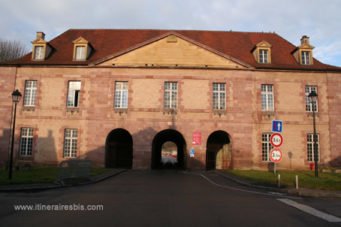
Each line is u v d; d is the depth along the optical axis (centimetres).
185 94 2870
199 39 3347
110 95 2870
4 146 2838
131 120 2841
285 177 2083
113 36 3394
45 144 2838
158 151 3634
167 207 1020
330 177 2105
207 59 2914
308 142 2866
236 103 2869
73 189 1490
